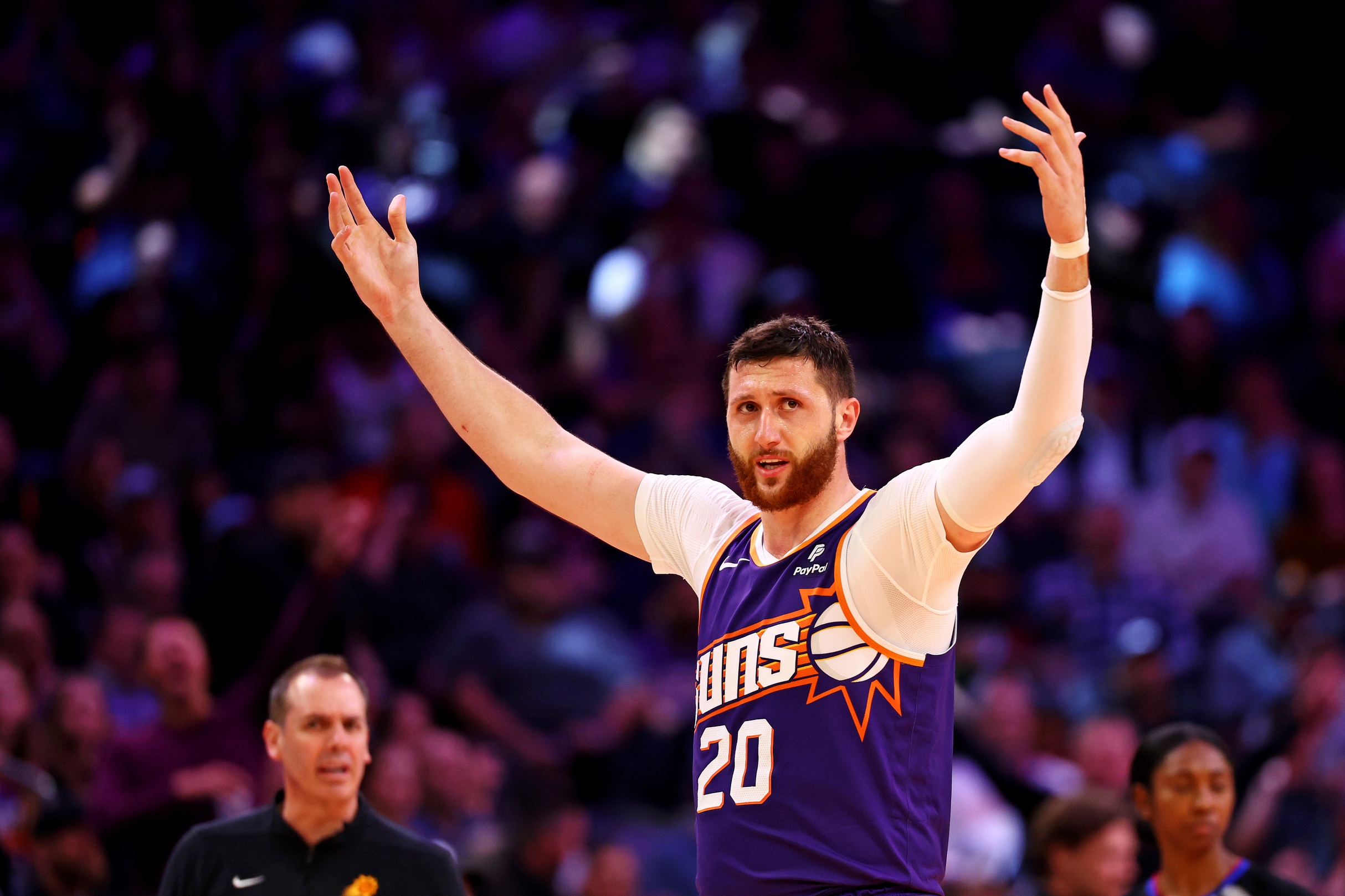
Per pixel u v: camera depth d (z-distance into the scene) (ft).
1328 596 122.01
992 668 110.32
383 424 134.92
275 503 104.88
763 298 151.84
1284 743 99.71
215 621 99.81
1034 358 36.55
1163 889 64.80
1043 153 36.63
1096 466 142.20
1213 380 150.20
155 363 130.00
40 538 117.39
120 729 97.55
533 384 142.41
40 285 154.20
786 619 38.40
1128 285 161.89
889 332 155.02
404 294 45.44
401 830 62.95
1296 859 91.91
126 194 156.15
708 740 39.14
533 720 108.58
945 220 158.40
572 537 130.41
